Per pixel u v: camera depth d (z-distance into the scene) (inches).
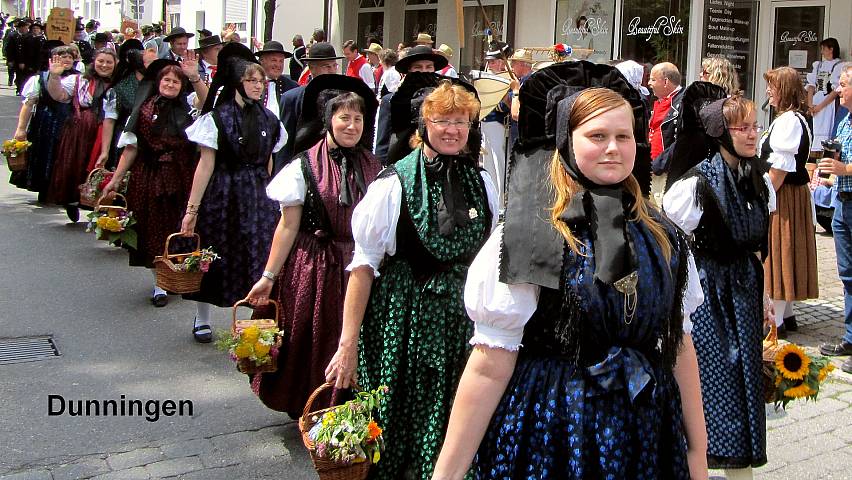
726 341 137.9
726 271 139.6
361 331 131.2
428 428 125.7
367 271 128.6
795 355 142.3
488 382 85.6
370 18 674.2
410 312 127.8
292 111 273.0
